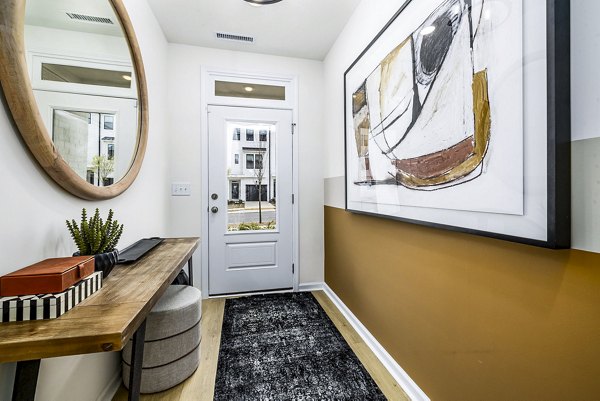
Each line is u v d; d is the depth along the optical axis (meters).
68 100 1.05
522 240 0.79
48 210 0.96
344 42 2.28
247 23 2.24
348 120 2.09
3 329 0.62
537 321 0.79
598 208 0.65
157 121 2.18
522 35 0.77
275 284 2.85
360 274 1.99
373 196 1.71
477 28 0.92
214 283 2.70
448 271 1.13
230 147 2.72
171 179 2.56
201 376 1.52
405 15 1.35
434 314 1.22
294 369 1.59
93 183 1.23
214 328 2.06
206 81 2.62
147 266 1.19
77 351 0.60
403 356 1.46
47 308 0.67
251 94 2.76
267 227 2.83
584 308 0.68
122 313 0.71
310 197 2.90
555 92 0.69
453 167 1.05
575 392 0.70
